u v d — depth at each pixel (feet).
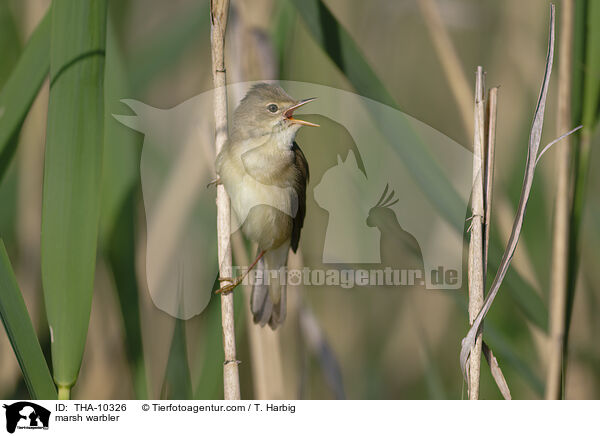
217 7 12.21
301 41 17.16
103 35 12.23
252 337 17.04
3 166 14.62
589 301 24.23
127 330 16.49
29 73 14.46
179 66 19.81
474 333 12.69
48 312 12.54
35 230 21.74
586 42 14.55
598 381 23.79
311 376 23.94
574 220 15.20
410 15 24.62
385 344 23.03
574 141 15.05
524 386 22.07
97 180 12.44
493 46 26.27
